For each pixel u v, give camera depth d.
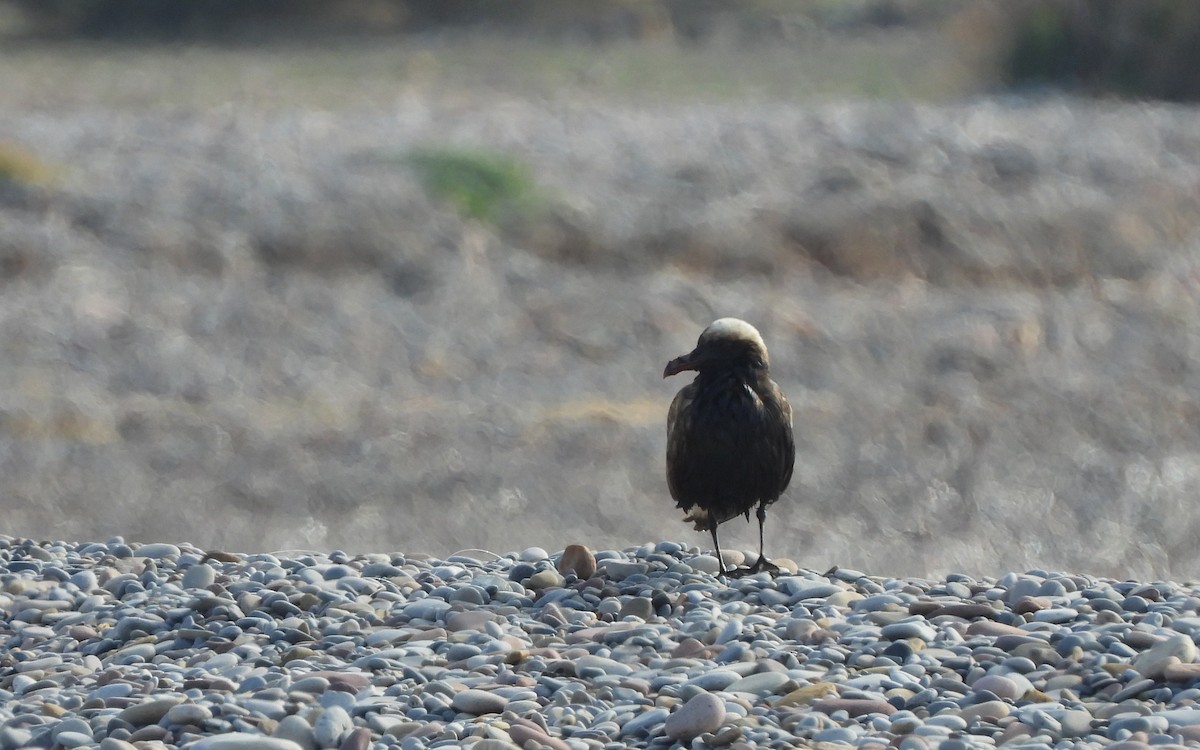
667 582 9.68
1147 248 30.03
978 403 20.62
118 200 28.38
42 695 7.77
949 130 35.81
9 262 25.56
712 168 32.53
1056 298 27.08
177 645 8.62
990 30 46.28
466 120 38.19
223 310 24.36
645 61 55.53
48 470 17.53
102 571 10.29
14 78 48.91
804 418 19.78
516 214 29.22
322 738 6.97
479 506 16.41
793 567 10.31
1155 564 14.83
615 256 28.48
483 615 8.87
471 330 24.30
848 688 7.46
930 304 26.39
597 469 17.64
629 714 7.25
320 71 52.44
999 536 15.51
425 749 6.85
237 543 15.21
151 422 19.36
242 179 29.98
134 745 7.00
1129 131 36.97
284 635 8.61
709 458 9.66
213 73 51.59
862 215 29.61
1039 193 31.56
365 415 19.88
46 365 21.89
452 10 65.00
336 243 27.14
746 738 6.84
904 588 9.70
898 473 17.47
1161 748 6.52
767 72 52.00
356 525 15.81
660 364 23.23
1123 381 22.00
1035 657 7.88
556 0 65.50
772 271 28.41
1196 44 42.84
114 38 61.50
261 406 20.62
